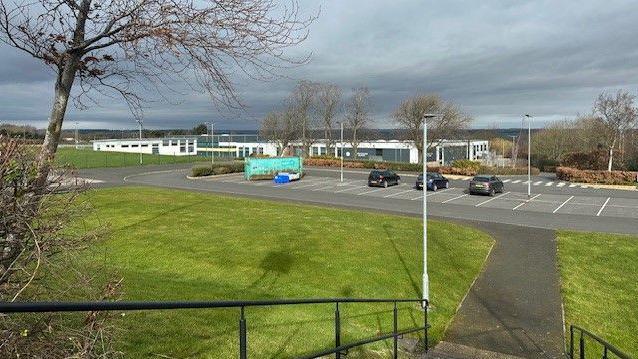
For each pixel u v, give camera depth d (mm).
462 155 81562
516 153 74688
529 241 20500
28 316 3812
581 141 65750
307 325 10203
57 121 4801
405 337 11031
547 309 13523
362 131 73812
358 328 10852
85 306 2252
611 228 23172
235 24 4645
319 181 45594
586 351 11156
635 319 13078
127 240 17344
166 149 98688
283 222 22344
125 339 7051
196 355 7133
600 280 15773
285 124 70438
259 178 46844
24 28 4504
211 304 3203
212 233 19297
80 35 4742
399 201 32438
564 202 31969
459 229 22531
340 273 14961
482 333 12008
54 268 4234
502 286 15250
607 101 59125
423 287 13328
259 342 8578
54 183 4391
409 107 63906
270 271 14742
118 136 95688
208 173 50125
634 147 51031
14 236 3818
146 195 30094
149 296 10188
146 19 4582
